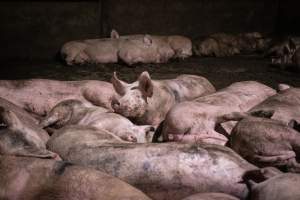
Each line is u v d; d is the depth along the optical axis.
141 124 5.59
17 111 5.12
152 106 5.53
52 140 4.35
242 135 4.25
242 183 3.55
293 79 8.91
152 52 10.20
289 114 5.02
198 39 11.84
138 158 3.75
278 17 13.91
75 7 11.49
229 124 4.89
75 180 3.38
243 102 5.52
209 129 4.65
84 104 5.40
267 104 5.25
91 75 9.06
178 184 3.63
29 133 4.28
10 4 10.98
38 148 4.05
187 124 4.63
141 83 5.30
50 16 11.29
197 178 3.61
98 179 3.35
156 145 3.81
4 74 9.16
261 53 12.13
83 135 4.24
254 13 13.63
